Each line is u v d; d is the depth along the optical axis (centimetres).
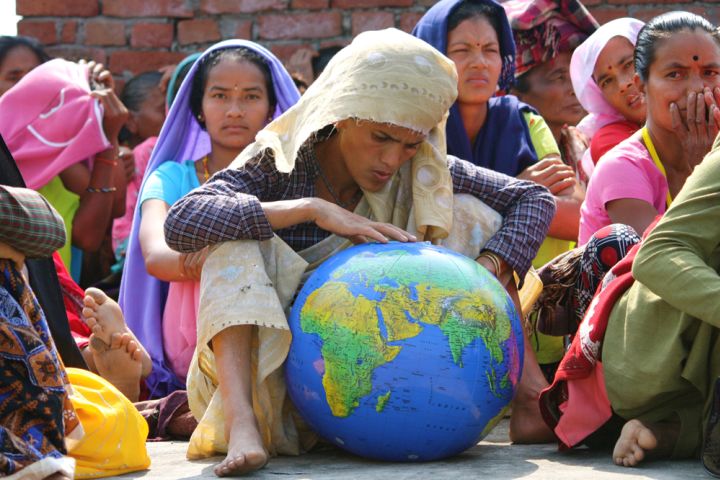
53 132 561
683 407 319
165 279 454
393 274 314
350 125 348
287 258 346
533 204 376
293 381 328
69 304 478
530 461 326
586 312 357
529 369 375
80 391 334
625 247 364
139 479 317
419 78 338
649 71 419
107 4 727
